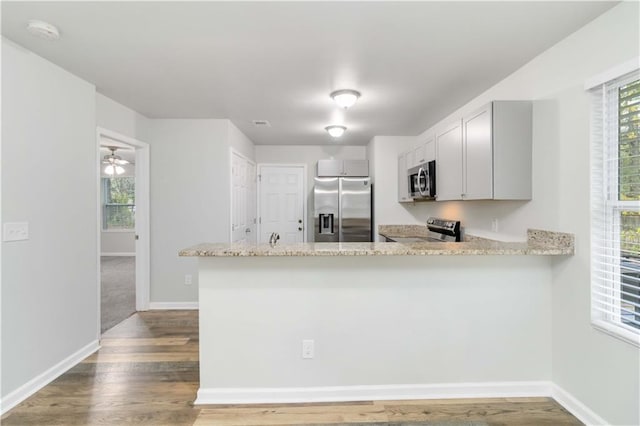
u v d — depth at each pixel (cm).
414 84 272
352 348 210
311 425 186
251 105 330
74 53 220
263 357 208
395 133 457
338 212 483
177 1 164
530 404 204
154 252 386
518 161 226
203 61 231
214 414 195
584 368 187
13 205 207
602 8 169
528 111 225
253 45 208
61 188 243
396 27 188
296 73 251
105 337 306
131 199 829
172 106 335
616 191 173
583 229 187
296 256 204
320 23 184
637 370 158
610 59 170
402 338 211
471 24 184
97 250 281
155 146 382
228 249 196
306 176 555
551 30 190
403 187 442
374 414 195
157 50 215
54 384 226
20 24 185
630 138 166
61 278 243
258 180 550
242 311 207
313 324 208
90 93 272
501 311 212
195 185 385
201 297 206
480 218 308
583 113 186
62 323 243
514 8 169
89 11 172
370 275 209
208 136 384
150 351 277
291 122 397
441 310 211
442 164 317
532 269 212
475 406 202
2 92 200
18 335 209
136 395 213
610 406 172
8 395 202
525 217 237
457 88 282
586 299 185
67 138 248
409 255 201
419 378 212
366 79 262
